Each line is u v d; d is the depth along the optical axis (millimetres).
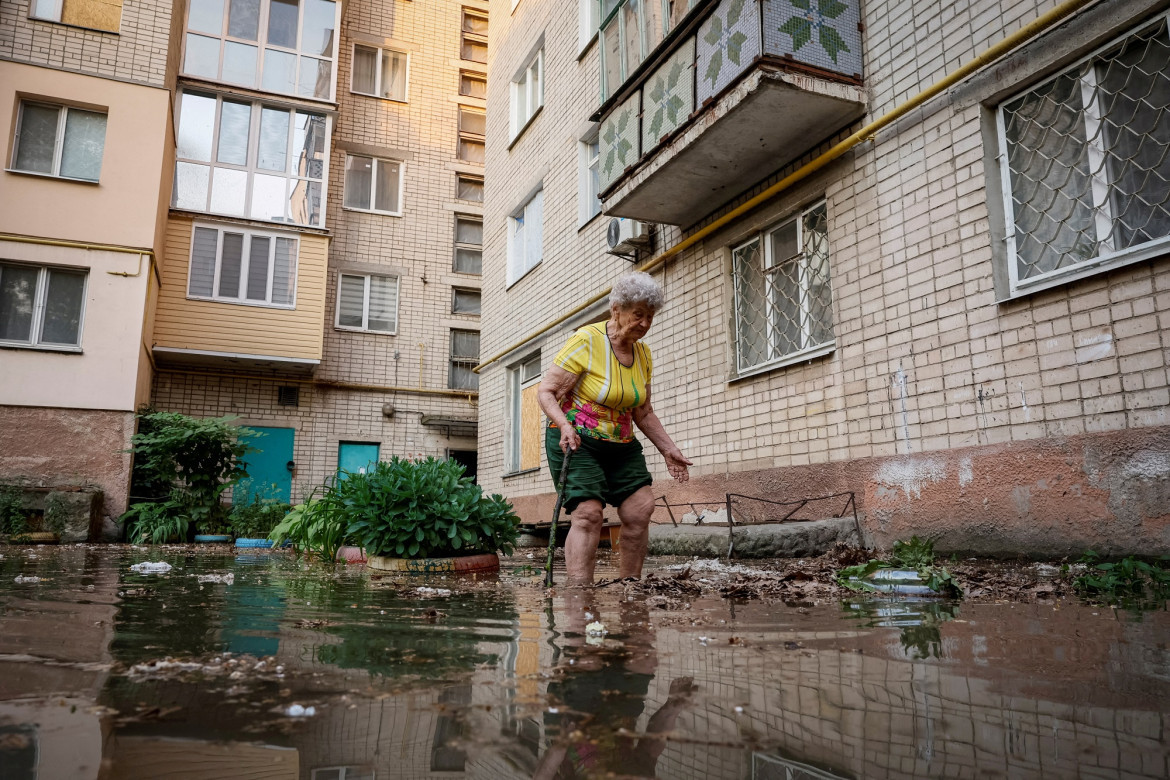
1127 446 3820
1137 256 3932
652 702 1009
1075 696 1049
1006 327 4523
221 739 810
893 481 5152
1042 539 4195
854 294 5648
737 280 7227
